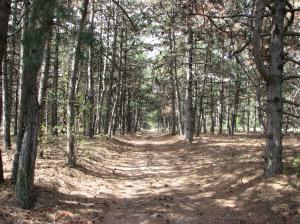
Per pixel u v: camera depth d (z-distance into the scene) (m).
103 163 18.72
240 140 26.08
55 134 16.86
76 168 15.03
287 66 19.78
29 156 9.30
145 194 12.73
